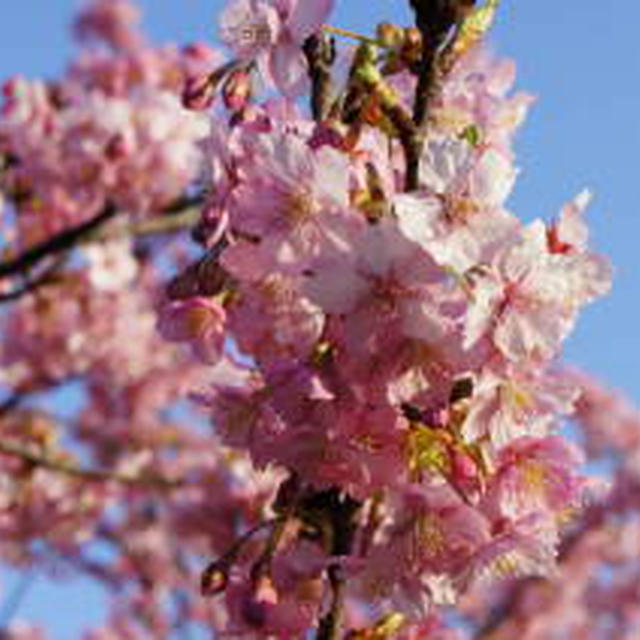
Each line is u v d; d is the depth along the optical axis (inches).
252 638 27.7
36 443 82.4
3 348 89.0
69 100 72.9
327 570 27.4
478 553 27.2
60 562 97.0
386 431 26.5
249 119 27.5
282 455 26.9
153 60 75.4
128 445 93.8
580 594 109.6
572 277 26.5
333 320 26.6
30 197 72.7
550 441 27.7
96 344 90.0
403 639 27.8
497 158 26.5
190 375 95.3
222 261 26.6
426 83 27.2
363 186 26.6
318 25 27.7
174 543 96.1
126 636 102.9
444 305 26.1
